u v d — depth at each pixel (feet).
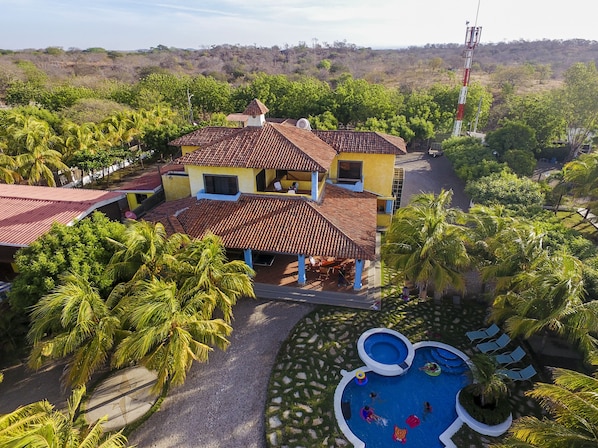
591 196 121.19
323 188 99.96
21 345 68.74
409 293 86.33
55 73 432.25
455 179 169.37
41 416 39.40
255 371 67.15
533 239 68.49
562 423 39.86
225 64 568.00
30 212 88.48
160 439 56.03
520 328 61.77
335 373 66.33
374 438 56.80
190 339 55.31
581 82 178.19
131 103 250.37
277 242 81.20
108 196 99.66
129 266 63.05
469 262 73.20
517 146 165.68
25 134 144.66
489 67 529.45
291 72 482.69
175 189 117.50
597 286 64.85
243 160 89.15
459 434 56.29
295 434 56.13
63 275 58.49
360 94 225.15
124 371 67.92
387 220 114.62
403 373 67.00
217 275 63.87
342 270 90.94
